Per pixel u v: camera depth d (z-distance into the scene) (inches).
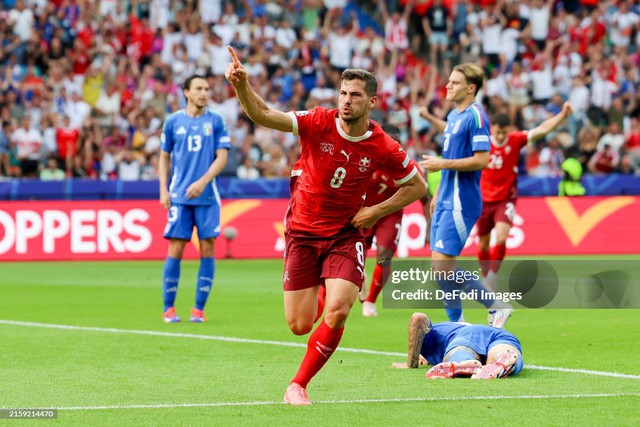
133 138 3270.2
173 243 1622.8
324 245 948.0
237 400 944.3
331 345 927.0
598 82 3730.3
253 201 2940.5
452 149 1389.0
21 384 1040.8
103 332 1483.8
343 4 4008.4
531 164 3430.1
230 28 3686.0
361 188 948.6
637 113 3678.6
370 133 930.1
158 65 3540.8
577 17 3966.5
